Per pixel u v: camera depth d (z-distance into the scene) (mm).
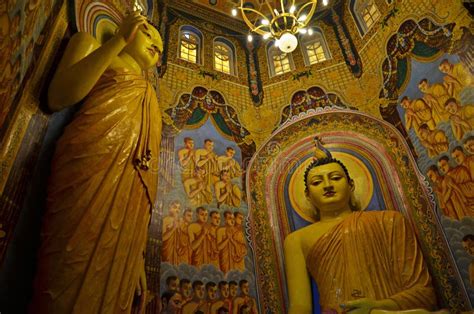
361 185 6180
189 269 5195
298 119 7203
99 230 3035
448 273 4836
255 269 5621
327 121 7051
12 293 2824
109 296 2918
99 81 3867
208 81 7484
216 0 8641
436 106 5680
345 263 4922
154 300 4664
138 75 4223
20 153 3117
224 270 5418
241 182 6500
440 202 5258
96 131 3393
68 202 3023
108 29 4988
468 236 4773
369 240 5027
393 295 4543
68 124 3713
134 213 3412
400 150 6113
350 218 5387
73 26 4145
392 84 6594
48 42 3605
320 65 7773
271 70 8102
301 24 6164
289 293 5211
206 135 6758
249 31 8656
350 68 7457
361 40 7504
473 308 4477
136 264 3318
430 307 4438
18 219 3016
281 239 5980
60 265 2791
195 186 6066
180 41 7914
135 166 3586
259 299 5355
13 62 2850
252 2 8914
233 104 7422
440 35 5820
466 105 5172
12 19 2709
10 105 2951
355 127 6801
